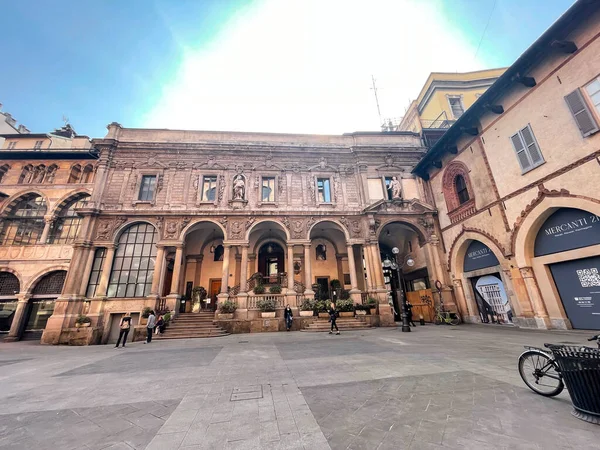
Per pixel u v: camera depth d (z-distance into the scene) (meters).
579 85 10.68
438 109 24.48
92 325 16.39
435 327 16.16
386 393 4.80
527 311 12.97
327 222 21.05
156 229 19.03
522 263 13.09
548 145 11.86
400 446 3.10
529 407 4.03
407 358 7.48
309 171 21.95
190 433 3.59
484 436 3.25
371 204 20.91
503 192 14.28
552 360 4.30
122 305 17.31
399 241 24.97
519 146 13.27
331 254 24.83
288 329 16.69
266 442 3.30
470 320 17.27
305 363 7.38
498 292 15.47
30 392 5.63
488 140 15.25
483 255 16.33
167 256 21.11
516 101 13.42
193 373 6.83
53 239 20.75
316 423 3.75
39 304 19.66
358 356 8.03
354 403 4.42
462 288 18.09
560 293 11.87
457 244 18.14
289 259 19.36
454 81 25.09
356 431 3.50
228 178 20.89
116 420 4.15
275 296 18.66
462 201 18.28
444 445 3.09
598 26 10.09
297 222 20.27
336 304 18.30
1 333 18.89
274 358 8.26
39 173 22.11
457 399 4.41
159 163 20.62
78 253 17.59
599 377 3.51
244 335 15.37
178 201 19.88
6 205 20.86
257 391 5.18
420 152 22.83
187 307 21.34
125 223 18.80
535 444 3.05
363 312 18.20
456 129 16.59
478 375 5.65
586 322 10.88
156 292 17.52
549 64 11.79
